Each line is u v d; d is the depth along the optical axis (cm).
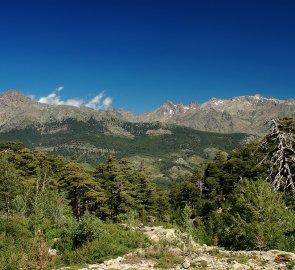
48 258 1125
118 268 1641
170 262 1697
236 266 1490
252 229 2088
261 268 1474
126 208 5500
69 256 2009
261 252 1797
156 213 6594
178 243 2142
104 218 5906
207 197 5494
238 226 2214
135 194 5772
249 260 1620
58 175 6056
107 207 5519
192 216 4762
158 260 1803
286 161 2661
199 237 2514
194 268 1527
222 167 5150
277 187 2556
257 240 2031
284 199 2506
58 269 1759
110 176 5934
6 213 3444
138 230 2780
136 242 2252
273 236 2031
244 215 2233
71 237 2262
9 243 2111
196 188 5684
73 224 2383
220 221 2556
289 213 2216
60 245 2200
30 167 5741
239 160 4578
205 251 2011
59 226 2792
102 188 5916
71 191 5412
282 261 1594
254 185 2314
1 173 3947
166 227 3120
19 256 1714
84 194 5384
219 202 4662
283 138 2712
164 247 2052
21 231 2481
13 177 3966
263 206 2186
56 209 3152
